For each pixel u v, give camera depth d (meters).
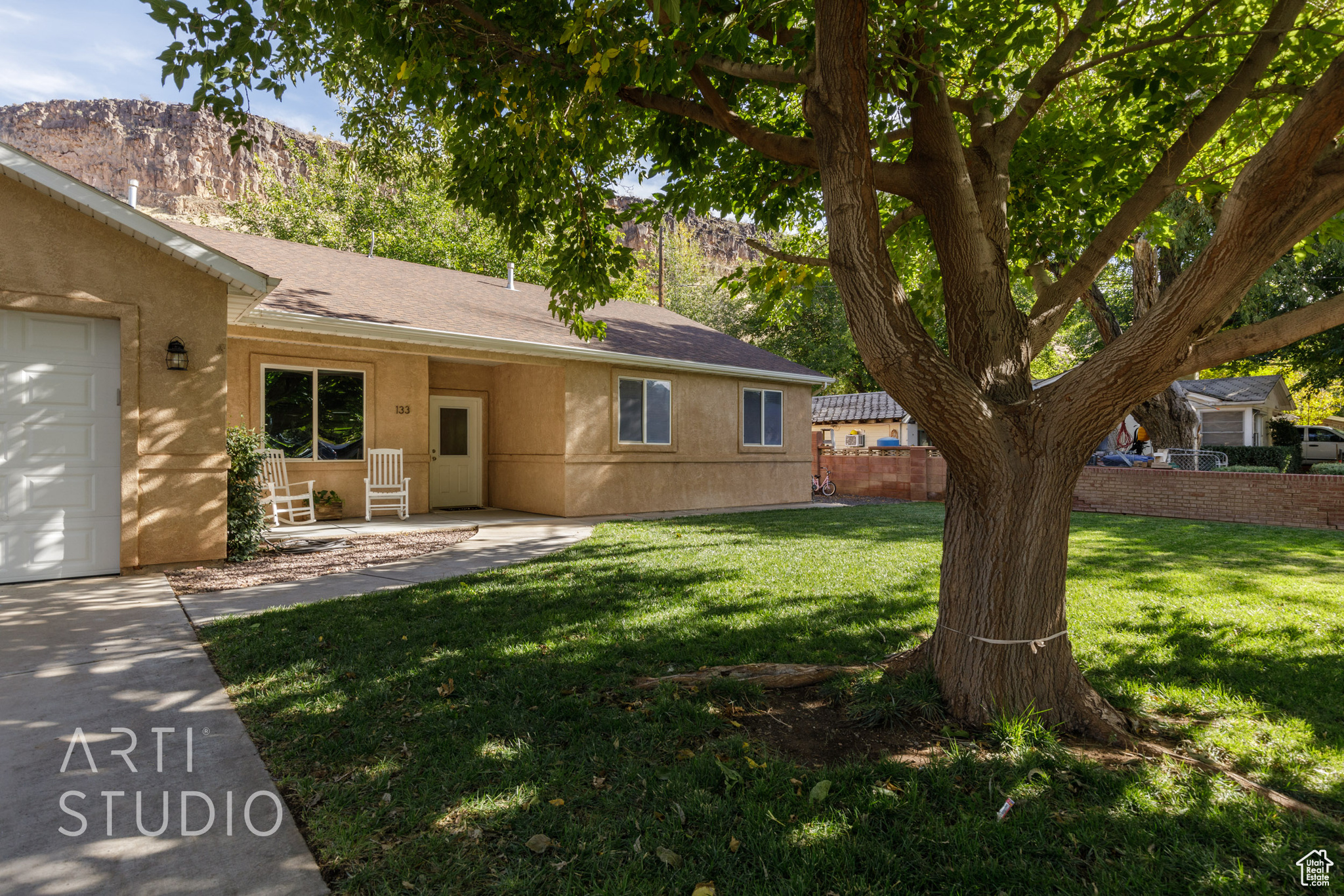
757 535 9.94
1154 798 2.60
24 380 6.30
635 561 7.57
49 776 2.74
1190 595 5.92
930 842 2.30
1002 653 3.26
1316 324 2.71
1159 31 4.66
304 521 11.43
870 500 17.98
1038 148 5.62
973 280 3.57
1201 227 12.77
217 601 5.68
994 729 3.09
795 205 6.28
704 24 3.98
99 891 2.06
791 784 2.65
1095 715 3.22
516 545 9.01
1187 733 3.22
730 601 5.68
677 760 2.90
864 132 3.21
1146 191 3.86
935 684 3.50
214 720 3.29
